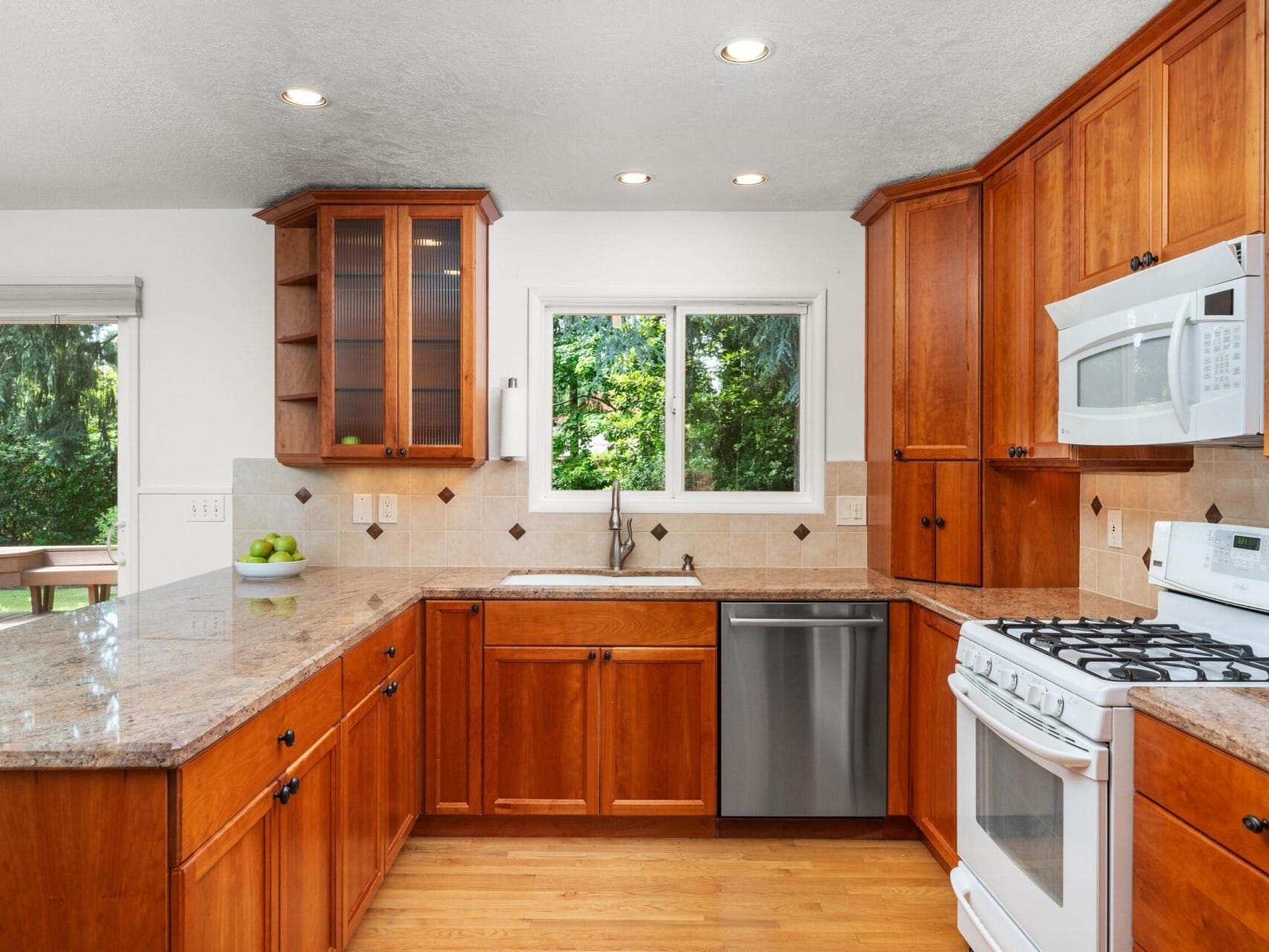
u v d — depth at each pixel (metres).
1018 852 1.78
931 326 2.81
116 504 3.27
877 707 2.68
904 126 2.41
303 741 1.62
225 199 3.08
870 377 3.16
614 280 3.21
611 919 2.23
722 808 2.69
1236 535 1.82
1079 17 1.81
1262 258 1.48
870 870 2.52
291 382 3.16
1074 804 1.53
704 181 2.88
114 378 3.26
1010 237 2.55
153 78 2.11
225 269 3.21
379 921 2.21
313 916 1.68
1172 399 1.61
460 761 2.71
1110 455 2.14
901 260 2.88
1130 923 1.48
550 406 3.29
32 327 3.26
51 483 3.26
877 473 3.07
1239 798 1.19
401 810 2.42
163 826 1.13
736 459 3.32
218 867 1.26
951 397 2.78
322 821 1.73
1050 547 2.74
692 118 2.36
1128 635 1.85
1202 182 1.69
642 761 2.69
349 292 2.96
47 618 2.08
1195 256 1.58
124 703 1.31
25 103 2.25
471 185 2.92
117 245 3.20
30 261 3.20
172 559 3.22
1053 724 1.61
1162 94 1.82
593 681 2.69
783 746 2.68
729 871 2.51
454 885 2.41
